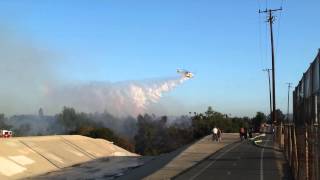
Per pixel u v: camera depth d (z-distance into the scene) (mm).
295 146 20453
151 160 42875
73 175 34188
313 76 13875
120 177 30844
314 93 13570
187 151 40844
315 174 12375
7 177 31500
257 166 27297
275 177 22250
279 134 45281
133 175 30172
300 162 17594
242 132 59812
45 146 43812
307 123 15781
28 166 35656
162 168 28031
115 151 53938
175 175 24172
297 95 21562
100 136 84875
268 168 26156
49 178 32594
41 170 35969
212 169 26266
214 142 54406
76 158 43750
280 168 26062
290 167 25578
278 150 40500
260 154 36281
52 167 37812
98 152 50000
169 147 109750
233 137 67500
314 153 12664
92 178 32312
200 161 31656
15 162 35250
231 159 32344
